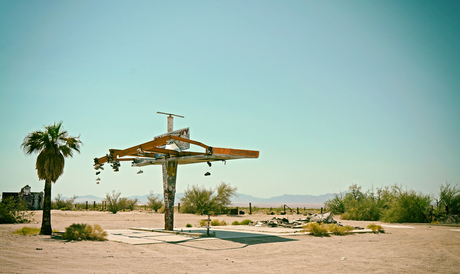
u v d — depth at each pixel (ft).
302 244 51.26
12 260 31.42
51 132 56.54
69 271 27.58
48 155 55.36
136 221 98.99
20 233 55.06
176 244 46.96
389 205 115.65
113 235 56.24
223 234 60.13
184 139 52.60
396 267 35.06
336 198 152.76
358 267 34.63
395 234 70.18
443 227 89.25
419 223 102.58
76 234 49.24
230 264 34.22
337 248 48.52
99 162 67.82
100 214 128.88
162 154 64.69
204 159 60.08
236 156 55.21
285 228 76.48
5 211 83.05
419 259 40.55
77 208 191.52
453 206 109.40
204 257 37.86
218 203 150.71
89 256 35.60
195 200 148.05
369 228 77.46
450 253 45.85
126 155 63.72
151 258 36.04
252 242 51.29
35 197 146.00
